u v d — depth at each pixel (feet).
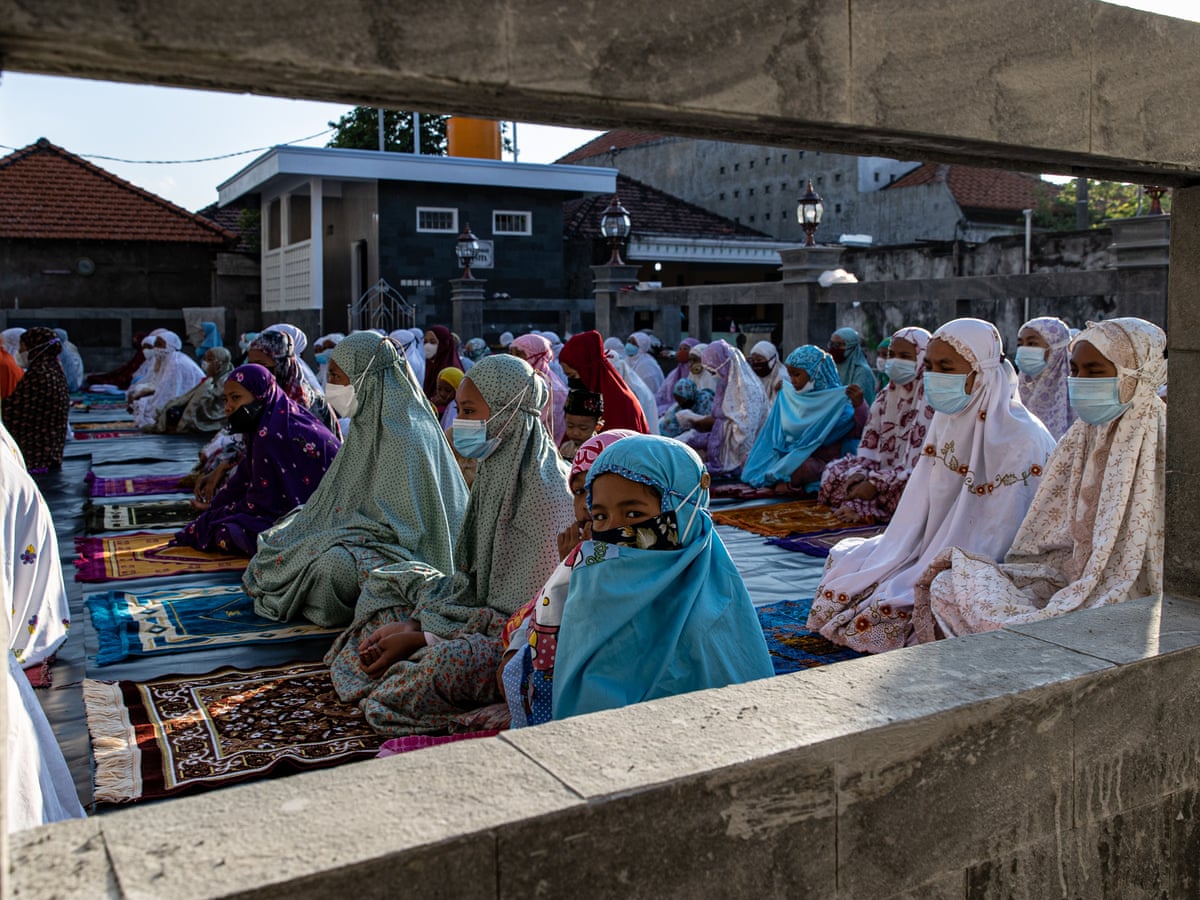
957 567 12.62
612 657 9.12
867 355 60.23
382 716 11.60
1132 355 10.97
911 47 6.87
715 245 76.02
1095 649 7.96
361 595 14.24
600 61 5.80
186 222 81.00
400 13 5.22
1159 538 11.16
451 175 63.93
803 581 19.08
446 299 65.31
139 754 11.01
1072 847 7.56
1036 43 7.41
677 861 5.93
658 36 5.97
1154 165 8.14
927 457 14.65
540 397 12.69
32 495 13.66
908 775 6.70
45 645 13.79
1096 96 7.75
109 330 74.33
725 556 9.85
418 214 64.28
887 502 23.97
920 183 79.51
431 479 16.19
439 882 5.26
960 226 76.74
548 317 65.82
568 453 16.51
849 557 15.20
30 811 7.33
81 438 41.83
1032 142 7.46
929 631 13.19
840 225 84.33
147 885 4.86
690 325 46.19
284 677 13.56
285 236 72.23
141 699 12.71
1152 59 8.03
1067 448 12.34
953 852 6.97
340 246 70.18
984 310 53.42
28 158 80.89
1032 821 7.33
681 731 6.51
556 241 67.51
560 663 9.30
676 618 9.21
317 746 11.24
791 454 28.48
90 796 10.18
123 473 32.73
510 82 5.54
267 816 5.49
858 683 7.29
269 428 20.52
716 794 6.00
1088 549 11.81
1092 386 11.13
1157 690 7.87
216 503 21.54
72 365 63.46
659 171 98.43
